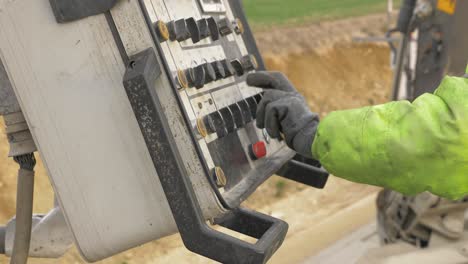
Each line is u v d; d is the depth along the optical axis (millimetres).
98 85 1368
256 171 1634
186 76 1451
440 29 3652
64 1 1316
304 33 9398
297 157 2023
